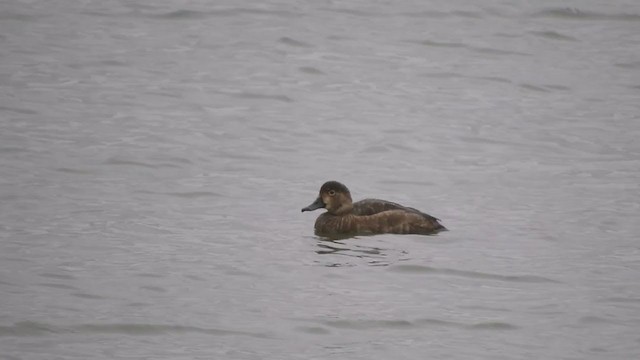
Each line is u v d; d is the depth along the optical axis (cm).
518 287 1402
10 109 2295
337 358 1187
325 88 2577
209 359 1172
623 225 1669
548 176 1964
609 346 1230
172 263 1445
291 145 2145
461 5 3322
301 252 1510
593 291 1391
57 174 1875
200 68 2689
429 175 1966
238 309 1305
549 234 1619
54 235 1544
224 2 3288
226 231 1592
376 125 2305
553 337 1255
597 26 3141
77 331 1227
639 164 2048
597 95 2548
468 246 1556
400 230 1609
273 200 1773
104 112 2312
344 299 1345
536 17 3212
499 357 1202
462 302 1349
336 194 1620
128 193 1778
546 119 2370
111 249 1491
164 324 1251
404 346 1223
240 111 2377
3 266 1410
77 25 3005
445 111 2419
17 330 1221
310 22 3119
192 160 2005
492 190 1870
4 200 1709
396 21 3156
